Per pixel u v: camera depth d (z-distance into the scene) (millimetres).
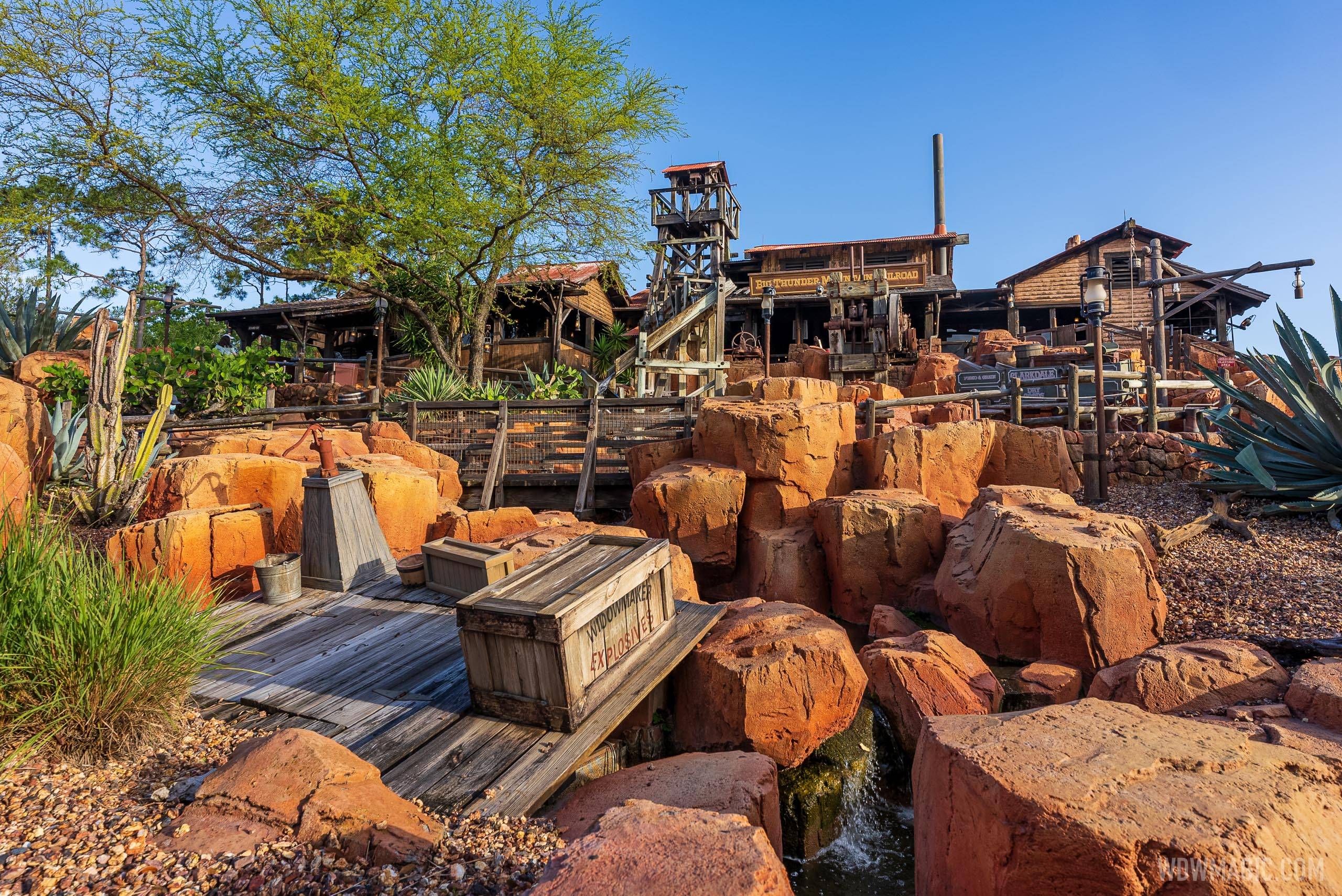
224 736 3986
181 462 7773
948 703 5500
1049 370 11570
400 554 8391
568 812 3748
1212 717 4195
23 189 15453
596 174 18156
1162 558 7375
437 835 3062
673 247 26359
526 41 17594
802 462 9562
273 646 5309
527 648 4094
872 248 28938
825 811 4984
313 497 6633
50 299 17203
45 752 3350
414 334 22688
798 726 5133
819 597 8750
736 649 5426
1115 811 2225
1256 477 7953
